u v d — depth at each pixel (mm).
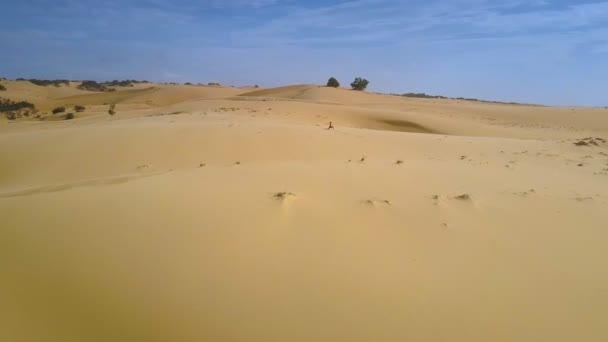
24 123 30703
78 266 3303
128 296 3023
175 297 3047
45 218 4023
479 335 2900
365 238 4266
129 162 10000
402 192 6047
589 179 8383
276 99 51844
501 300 3357
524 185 7254
